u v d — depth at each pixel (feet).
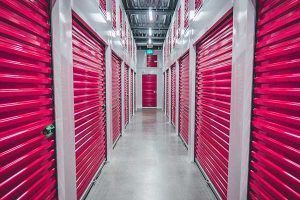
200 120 12.42
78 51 8.46
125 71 25.64
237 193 6.59
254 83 5.86
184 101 18.42
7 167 4.13
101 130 12.67
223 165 8.45
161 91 49.39
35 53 5.18
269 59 5.21
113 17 15.98
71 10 7.07
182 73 19.70
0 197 4.02
